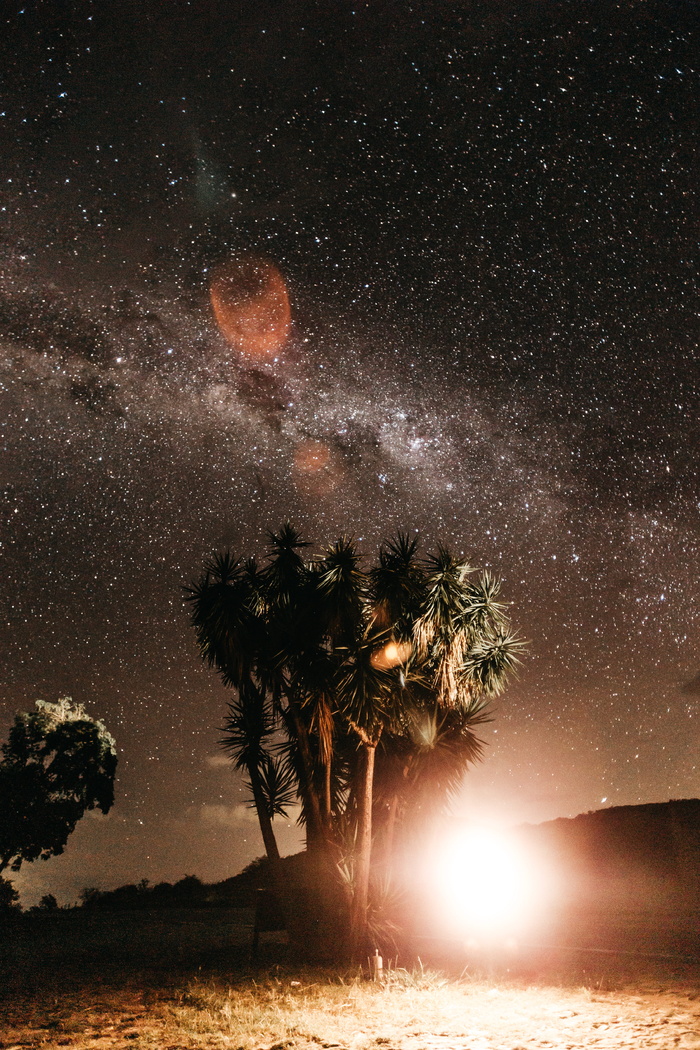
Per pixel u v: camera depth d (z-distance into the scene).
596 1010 8.40
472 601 13.51
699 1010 8.10
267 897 12.85
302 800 13.60
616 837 30.02
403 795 14.20
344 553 12.83
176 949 14.30
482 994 9.60
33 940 16.33
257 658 13.53
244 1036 7.52
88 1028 7.96
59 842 25.81
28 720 26.55
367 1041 7.30
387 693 12.56
